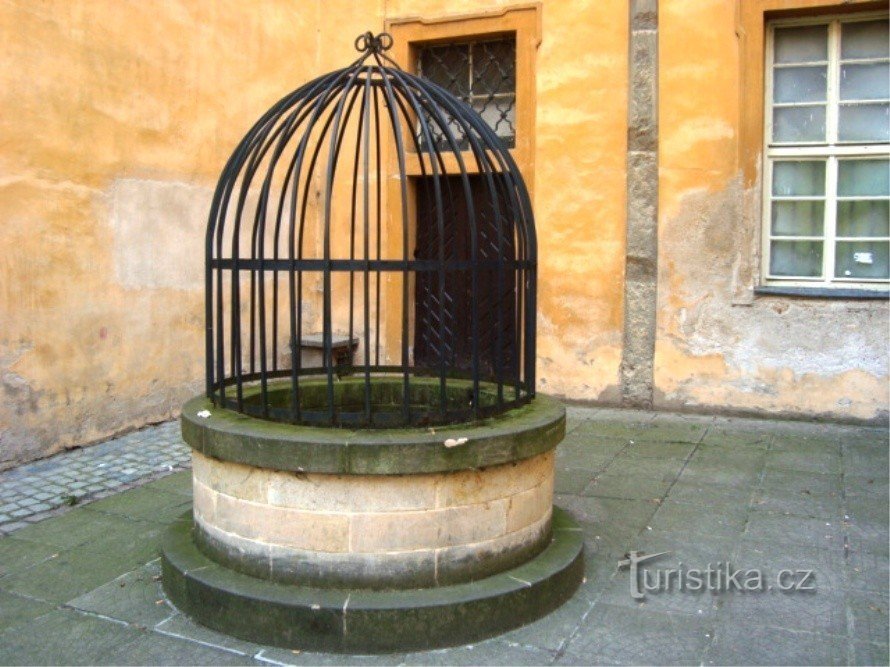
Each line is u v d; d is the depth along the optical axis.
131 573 3.81
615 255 7.39
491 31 7.82
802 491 5.05
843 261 6.94
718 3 6.91
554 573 3.38
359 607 3.01
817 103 6.90
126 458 5.83
